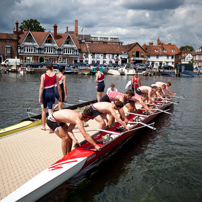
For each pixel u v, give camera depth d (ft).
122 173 17.88
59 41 202.08
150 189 15.79
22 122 26.73
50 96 22.29
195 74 179.01
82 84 91.56
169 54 243.40
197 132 28.32
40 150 18.71
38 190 12.25
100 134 20.26
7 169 15.38
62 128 15.99
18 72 159.94
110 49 221.66
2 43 185.47
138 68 186.50
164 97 40.96
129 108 28.19
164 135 27.09
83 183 16.33
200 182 16.71
